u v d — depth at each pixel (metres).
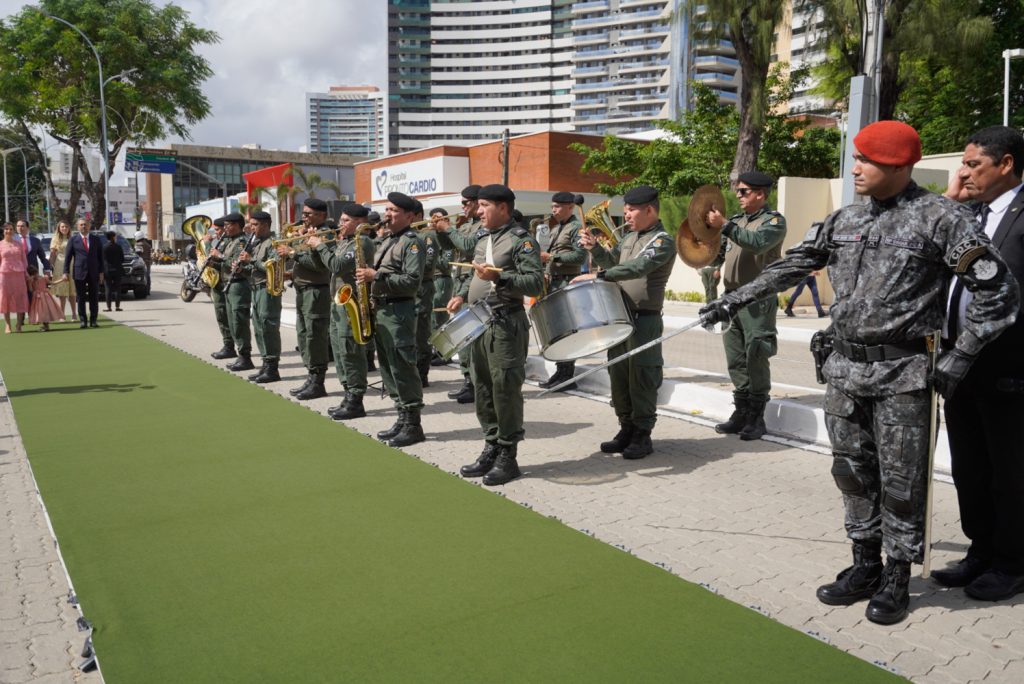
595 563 4.06
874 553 3.66
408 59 163.12
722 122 28.83
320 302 8.17
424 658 3.17
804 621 3.52
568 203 8.65
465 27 161.25
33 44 37.28
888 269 3.28
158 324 15.50
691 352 11.99
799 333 14.03
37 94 39.06
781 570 4.05
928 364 3.30
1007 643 3.33
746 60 23.19
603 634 3.35
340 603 3.64
